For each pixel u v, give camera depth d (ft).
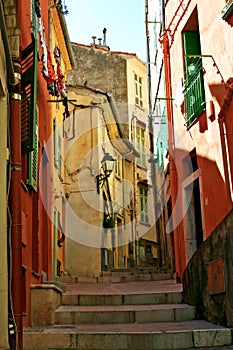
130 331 23.76
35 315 27.02
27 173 27.17
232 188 29.73
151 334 22.84
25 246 26.13
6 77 20.48
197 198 38.65
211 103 32.78
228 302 23.59
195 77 35.94
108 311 28.04
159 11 48.24
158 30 49.80
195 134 36.42
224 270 24.08
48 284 27.96
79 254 59.31
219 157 31.68
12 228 20.66
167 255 55.26
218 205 31.96
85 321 27.78
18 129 21.57
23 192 25.81
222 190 31.14
